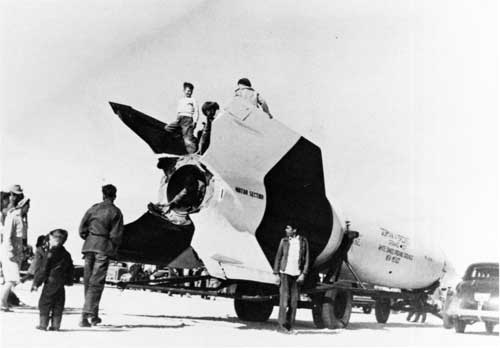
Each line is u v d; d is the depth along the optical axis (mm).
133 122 9344
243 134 9266
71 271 8031
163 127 9406
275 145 9766
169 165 9367
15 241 10086
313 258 10750
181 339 7820
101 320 9414
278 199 10109
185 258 10188
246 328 9836
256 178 9797
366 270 12516
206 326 9844
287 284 9562
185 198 9109
